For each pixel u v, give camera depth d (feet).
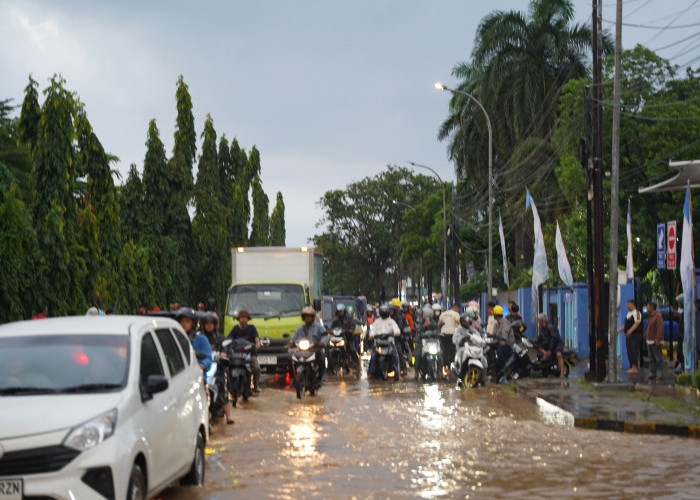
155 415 25.58
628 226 95.04
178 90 183.42
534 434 43.91
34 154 85.92
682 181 70.44
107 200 104.68
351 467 34.83
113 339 26.50
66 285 82.17
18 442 21.66
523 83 175.63
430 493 30.01
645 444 40.78
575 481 32.04
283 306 82.53
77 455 21.77
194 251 159.43
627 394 59.93
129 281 107.96
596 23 75.20
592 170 74.79
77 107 99.86
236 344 59.16
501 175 189.47
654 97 138.62
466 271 232.53
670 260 79.61
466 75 207.00
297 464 35.50
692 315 66.85
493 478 32.60
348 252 340.59
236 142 233.76
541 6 179.22
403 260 250.37
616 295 65.62
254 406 57.47
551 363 76.48
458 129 205.67
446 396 63.72
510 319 77.46
